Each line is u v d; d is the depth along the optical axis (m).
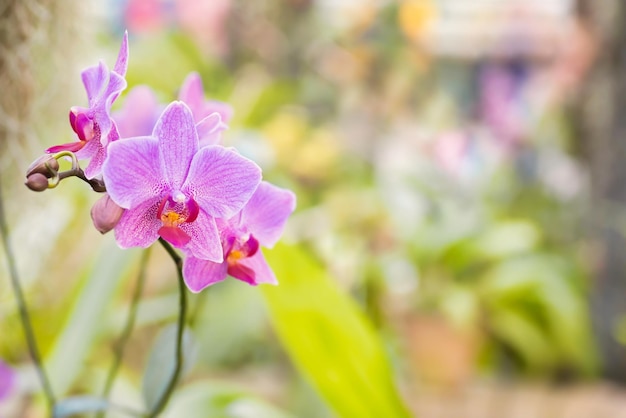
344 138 2.89
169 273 1.82
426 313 2.33
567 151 3.26
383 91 2.99
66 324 1.19
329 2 3.21
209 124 0.84
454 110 3.52
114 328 1.53
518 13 3.79
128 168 0.78
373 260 2.01
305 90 2.98
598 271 2.57
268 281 0.85
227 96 2.38
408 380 2.02
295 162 2.39
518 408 2.00
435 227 2.72
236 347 2.08
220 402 1.15
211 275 0.82
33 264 1.21
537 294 2.61
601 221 2.55
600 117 2.56
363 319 1.04
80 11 1.16
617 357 2.52
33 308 1.28
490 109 3.44
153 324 1.87
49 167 0.78
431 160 2.99
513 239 2.76
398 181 2.84
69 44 1.14
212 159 0.80
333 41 3.04
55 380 1.12
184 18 2.63
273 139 2.37
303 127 2.50
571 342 2.53
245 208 0.83
